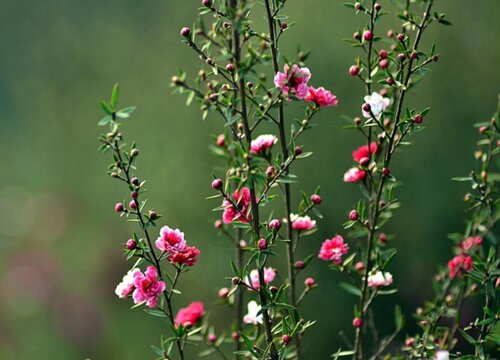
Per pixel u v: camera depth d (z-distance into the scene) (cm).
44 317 730
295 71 247
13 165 852
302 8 661
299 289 633
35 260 758
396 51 273
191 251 248
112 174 251
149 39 790
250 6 238
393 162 647
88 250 743
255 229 250
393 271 635
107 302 716
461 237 321
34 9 867
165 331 677
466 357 262
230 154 289
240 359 290
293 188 640
